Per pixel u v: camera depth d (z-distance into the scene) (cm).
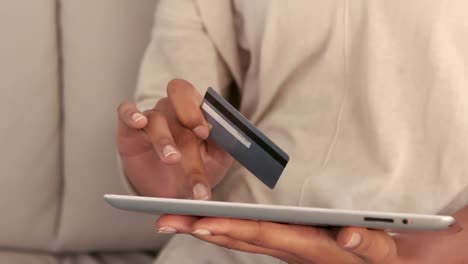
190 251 118
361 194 102
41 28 139
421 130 99
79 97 142
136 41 141
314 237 77
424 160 100
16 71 139
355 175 104
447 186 97
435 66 97
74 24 140
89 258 148
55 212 146
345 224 72
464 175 96
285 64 113
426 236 93
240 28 123
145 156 105
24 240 146
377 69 101
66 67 142
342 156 107
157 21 129
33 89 140
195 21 124
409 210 100
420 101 99
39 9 138
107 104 142
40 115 141
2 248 146
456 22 96
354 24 105
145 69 125
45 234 146
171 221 74
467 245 93
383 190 100
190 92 98
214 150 104
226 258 114
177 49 123
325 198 105
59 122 144
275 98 118
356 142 106
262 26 114
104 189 144
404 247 92
